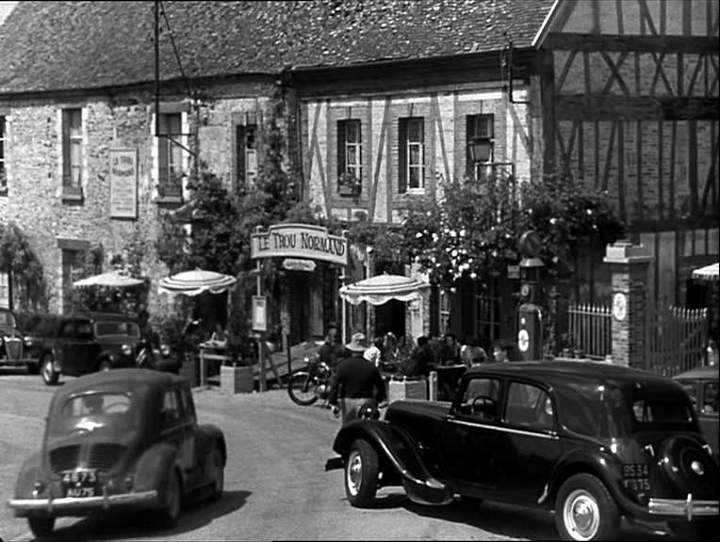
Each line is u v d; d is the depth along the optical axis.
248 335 27.28
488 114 23.92
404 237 23.64
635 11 24.64
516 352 22.31
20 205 17.69
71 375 20.84
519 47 23.22
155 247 27.61
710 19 25.80
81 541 11.69
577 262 23.28
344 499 13.87
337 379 16.00
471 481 12.27
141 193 27.14
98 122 26.59
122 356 23.61
